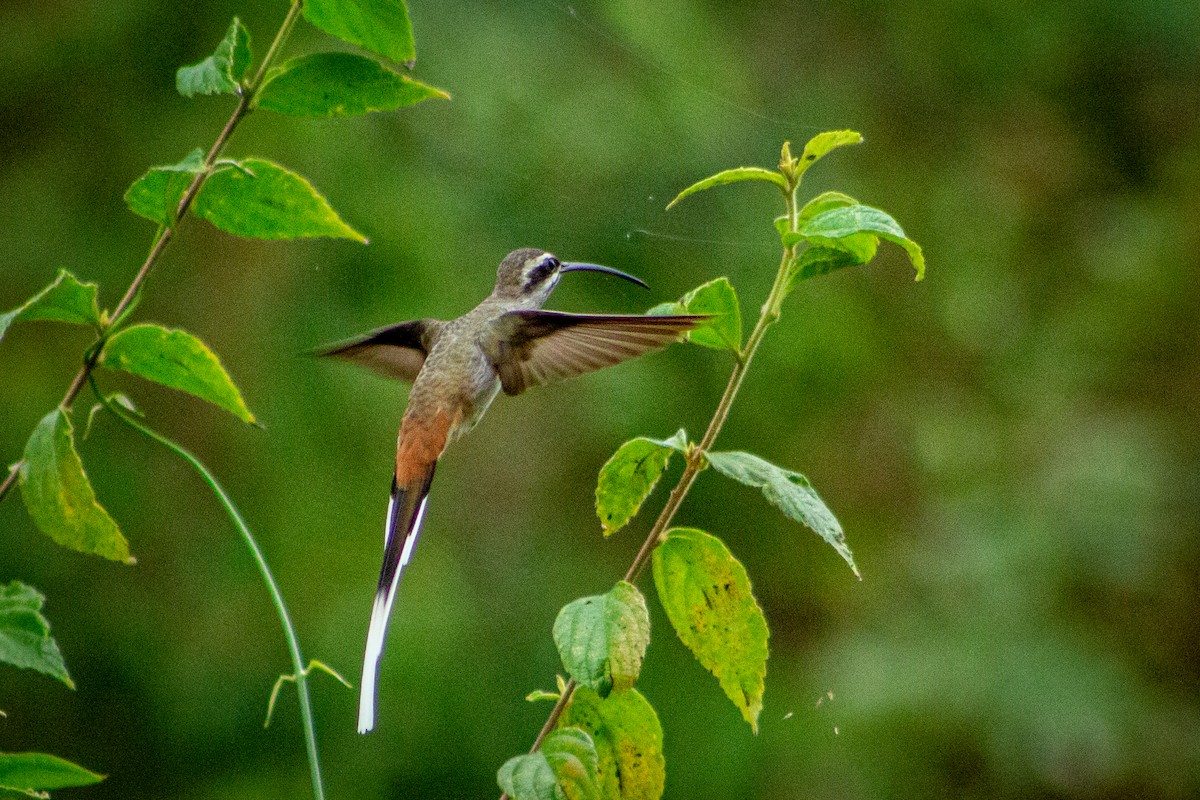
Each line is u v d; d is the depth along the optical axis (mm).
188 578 11375
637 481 4184
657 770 4059
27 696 11086
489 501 12266
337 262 11305
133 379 11641
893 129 13688
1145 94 13969
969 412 13125
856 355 12555
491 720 11375
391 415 11461
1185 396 13156
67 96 11750
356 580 11367
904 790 11617
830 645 12469
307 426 11336
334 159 11352
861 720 11797
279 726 11133
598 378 11992
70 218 11539
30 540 11109
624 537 12312
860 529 12781
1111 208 13992
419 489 5582
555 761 3744
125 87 11703
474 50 11750
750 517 12492
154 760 11117
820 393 12430
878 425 12773
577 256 11492
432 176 11531
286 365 11328
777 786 11656
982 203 13734
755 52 13203
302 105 4020
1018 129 13992
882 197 13438
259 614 11352
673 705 11727
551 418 12305
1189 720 11672
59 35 11852
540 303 6086
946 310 13344
